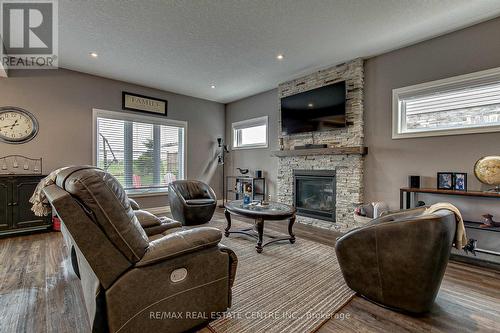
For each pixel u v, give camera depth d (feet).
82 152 14.30
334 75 13.35
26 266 8.23
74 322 5.41
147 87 16.92
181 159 18.90
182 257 4.83
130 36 10.15
